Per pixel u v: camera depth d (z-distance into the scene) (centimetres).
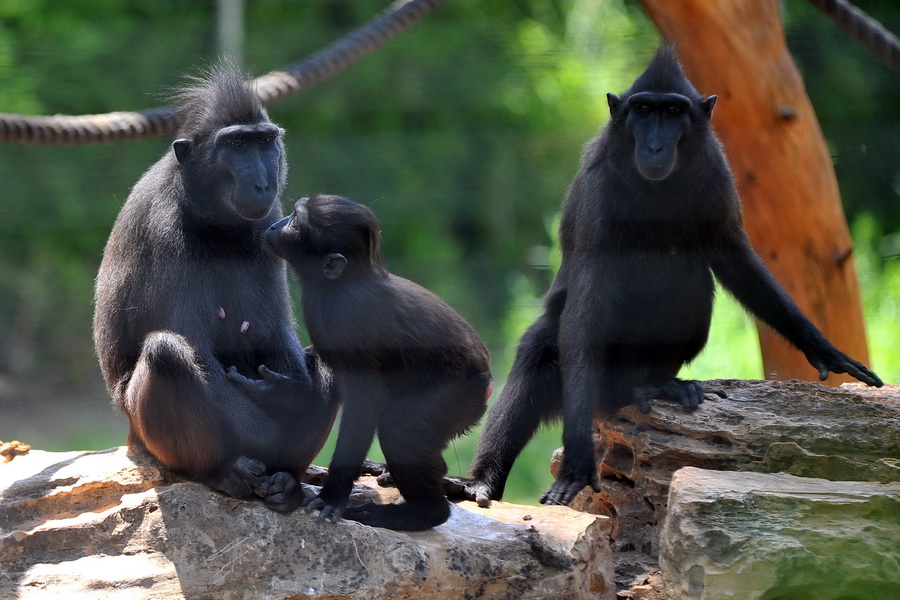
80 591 875
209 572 889
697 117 1138
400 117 2514
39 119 1309
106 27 2425
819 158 1523
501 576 923
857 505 923
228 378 987
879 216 2252
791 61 1520
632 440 1141
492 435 1228
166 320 980
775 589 904
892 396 1164
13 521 928
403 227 2477
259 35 2505
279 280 1068
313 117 2444
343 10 2541
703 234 1166
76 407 2119
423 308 970
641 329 1193
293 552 897
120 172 2241
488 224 2545
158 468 970
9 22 2377
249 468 916
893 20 2011
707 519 924
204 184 1017
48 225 2211
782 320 1198
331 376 997
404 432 938
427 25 2541
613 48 2605
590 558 980
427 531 952
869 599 908
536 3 2664
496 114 2558
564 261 1253
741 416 1106
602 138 1191
